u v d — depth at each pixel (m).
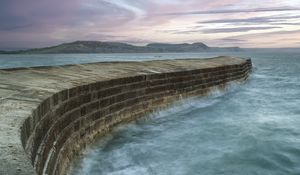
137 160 7.56
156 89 12.09
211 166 7.33
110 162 7.40
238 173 6.98
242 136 9.73
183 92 14.20
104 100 8.95
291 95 19.27
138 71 12.48
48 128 5.47
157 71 13.05
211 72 17.38
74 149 7.05
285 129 10.67
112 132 9.33
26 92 5.99
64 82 7.98
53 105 5.94
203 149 8.48
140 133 9.92
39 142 4.74
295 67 56.34
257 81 28.36
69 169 6.50
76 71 11.09
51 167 5.23
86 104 7.96
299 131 10.41
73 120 7.19
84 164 7.14
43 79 8.34
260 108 14.79
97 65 13.93
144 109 11.29
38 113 4.82
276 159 7.79
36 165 4.29
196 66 17.45
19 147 3.07
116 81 9.62
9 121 3.87
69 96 7.00
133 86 10.61
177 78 13.62
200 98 15.84
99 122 8.66
